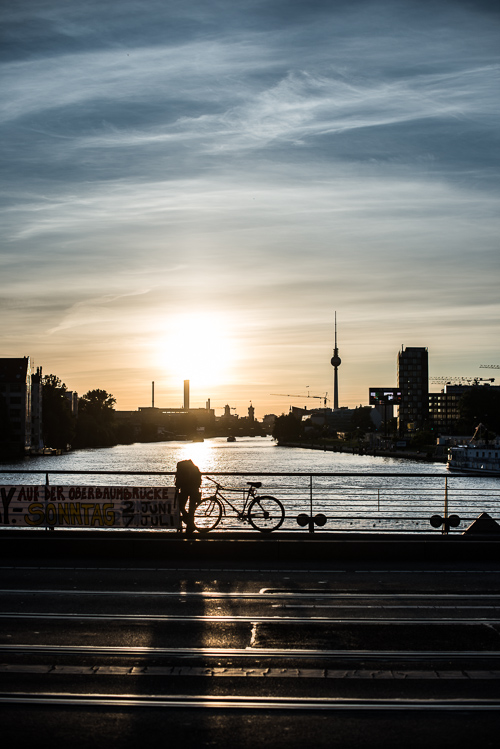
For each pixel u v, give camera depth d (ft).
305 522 62.95
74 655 31.35
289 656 31.48
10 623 36.50
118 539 56.24
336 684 28.17
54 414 644.69
